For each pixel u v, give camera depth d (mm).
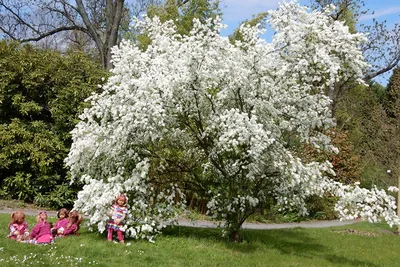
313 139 8266
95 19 24594
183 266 6465
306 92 8320
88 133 8445
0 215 9148
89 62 13562
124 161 8227
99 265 5988
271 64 7844
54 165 12406
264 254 7867
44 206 12156
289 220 16109
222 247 8031
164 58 8328
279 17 7664
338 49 7391
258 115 8008
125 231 7746
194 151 9164
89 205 7559
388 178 18062
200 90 7832
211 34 7734
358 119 23031
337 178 18875
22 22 21562
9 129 11961
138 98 7586
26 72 12484
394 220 7332
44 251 6422
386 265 8086
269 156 7824
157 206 8359
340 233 12242
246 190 8273
